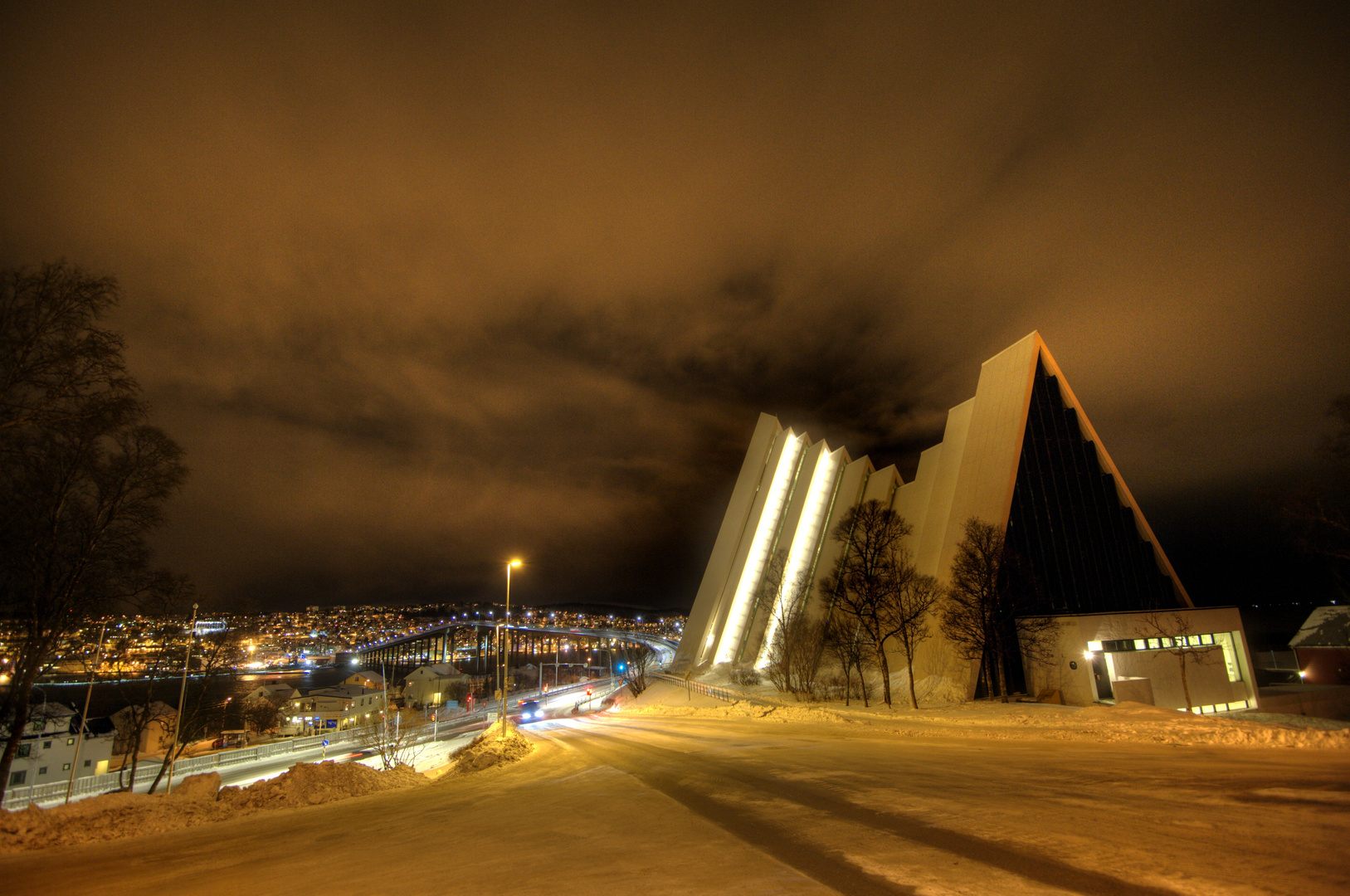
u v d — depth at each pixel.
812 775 12.60
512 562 37.31
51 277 15.62
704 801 10.65
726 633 70.06
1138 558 45.06
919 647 44.44
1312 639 51.53
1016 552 42.06
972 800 9.24
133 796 12.65
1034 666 38.62
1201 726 18.09
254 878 7.38
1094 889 5.36
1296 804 7.98
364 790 16.80
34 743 39.09
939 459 53.69
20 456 16.50
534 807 11.24
